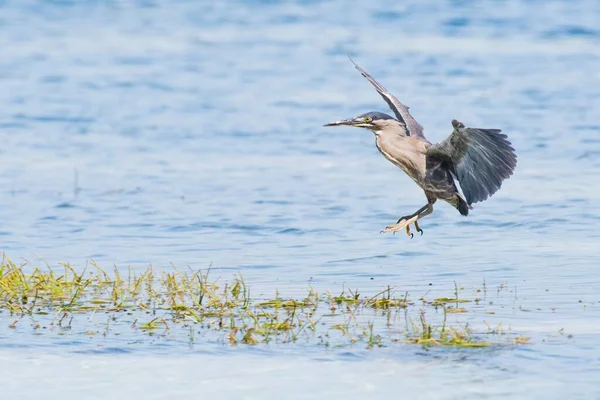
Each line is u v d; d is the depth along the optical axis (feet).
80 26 135.54
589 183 63.98
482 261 46.73
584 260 46.42
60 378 31.60
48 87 99.50
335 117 86.43
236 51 119.24
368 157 73.41
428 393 30.17
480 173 36.40
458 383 30.86
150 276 43.04
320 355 33.32
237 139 78.79
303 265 46.47
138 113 88.48
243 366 32.50
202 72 107.86
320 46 121.39
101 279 43.42
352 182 65.77
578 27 130.11
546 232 52.70
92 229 54.24
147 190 63.41
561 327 35.94
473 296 40.42
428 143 38.65
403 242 51.19
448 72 105.91
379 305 38.99
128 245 50.78
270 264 46.70
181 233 53.42
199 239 52.06
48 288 41.09
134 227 54.70
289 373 31.81
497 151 35.63
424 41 123.03
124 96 95.86
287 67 110.11
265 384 31.01
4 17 140.67
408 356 33.09
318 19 139.44
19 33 130.11
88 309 38.65
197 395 30.27
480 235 52.42
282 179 66.49
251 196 61.87
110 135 80.33
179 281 42.98
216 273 44.93
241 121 85.15
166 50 119.96
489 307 38.73
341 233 53.31
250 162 71.56
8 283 40.78
